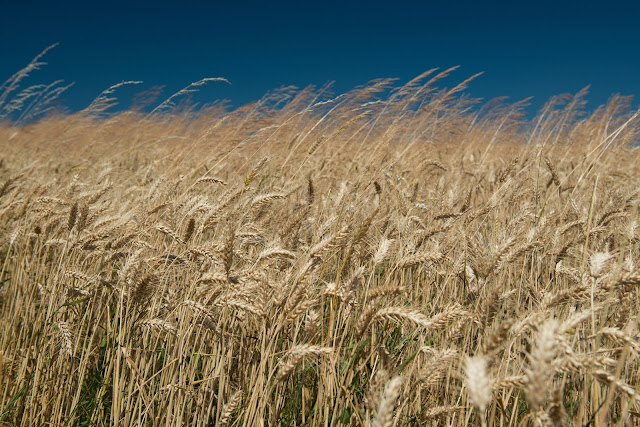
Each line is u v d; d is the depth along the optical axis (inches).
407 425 96.7
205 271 127.4
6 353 123.2
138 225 137.3
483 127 359.3
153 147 411.2
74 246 133.1
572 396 93.0
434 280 137.3
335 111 247.6
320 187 225.8
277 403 101.4
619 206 159.6
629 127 243.1
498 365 90.0
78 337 118.4
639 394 69.4
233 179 213.0
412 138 276.7
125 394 118.6
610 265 85.5
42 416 112.5
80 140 418.9
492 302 86.5
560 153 296.4
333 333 110.3
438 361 81.7
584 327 92.6
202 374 126.4
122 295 109.7
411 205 169.6
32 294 141.2
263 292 92.8
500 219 166.4
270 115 269.6
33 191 193.9
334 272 130.2
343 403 101.1
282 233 126.8
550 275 133.3
